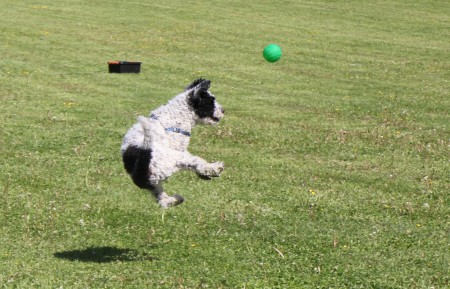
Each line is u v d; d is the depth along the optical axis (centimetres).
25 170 1257
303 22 3369
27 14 3222
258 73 2319
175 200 850
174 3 3691
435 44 2991
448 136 1596
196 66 2377
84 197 1133
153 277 840
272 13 3562
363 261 916
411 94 2083
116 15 3309
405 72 2431
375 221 1073
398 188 1232
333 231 1022
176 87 2061
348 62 2570
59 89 1958
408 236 1015
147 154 812
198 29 3078
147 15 3347
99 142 1444
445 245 985
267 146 1473
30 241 957
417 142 1533
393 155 1434
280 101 1936
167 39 2836
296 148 1466
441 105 1938
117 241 970
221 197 1149
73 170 1265
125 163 840
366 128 1652
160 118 853
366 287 834
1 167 1270
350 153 1441
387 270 888
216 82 2161
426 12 3716
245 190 1191
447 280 860
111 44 2689
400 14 3647
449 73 2442
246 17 3422
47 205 1095
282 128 1617
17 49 2522
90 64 2331
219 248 951
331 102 1939
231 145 1470
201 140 1488
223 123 1639
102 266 874
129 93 1950
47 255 909
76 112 1698
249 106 1856
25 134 1483
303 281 846
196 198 1138
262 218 1069
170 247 951
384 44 2950
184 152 840
